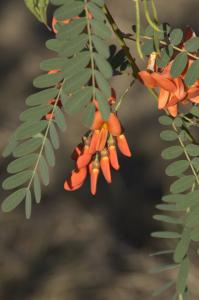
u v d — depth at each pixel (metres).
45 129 2.91
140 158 11.76
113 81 9.99
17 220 10.94
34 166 2.97
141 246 10.47
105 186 11.35
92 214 11.05
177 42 2.94
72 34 2.68
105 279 9.75
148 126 12.08
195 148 3.16
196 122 3.23
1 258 10.24
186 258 3.10
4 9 14.48
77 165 3.10
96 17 2.68
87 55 2.66
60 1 2.70
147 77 2.84
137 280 9.62
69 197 11.30
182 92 2.83
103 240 10.53
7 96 12.95
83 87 2.64
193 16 12.05
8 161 11.09
